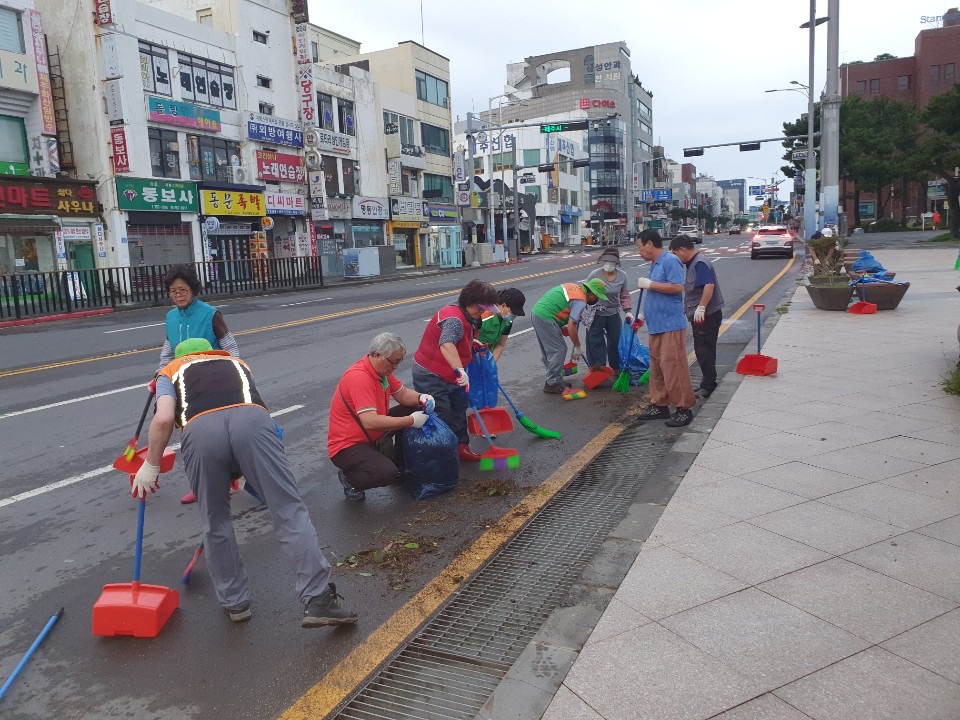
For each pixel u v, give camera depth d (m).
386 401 4.68
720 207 190.12
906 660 2.65
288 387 8.45
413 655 3.08
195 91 26.41
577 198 80.62
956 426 5.45
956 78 70.81
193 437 3.18
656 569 3.45
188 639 3.28
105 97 23.11
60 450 6.21
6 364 10.79
